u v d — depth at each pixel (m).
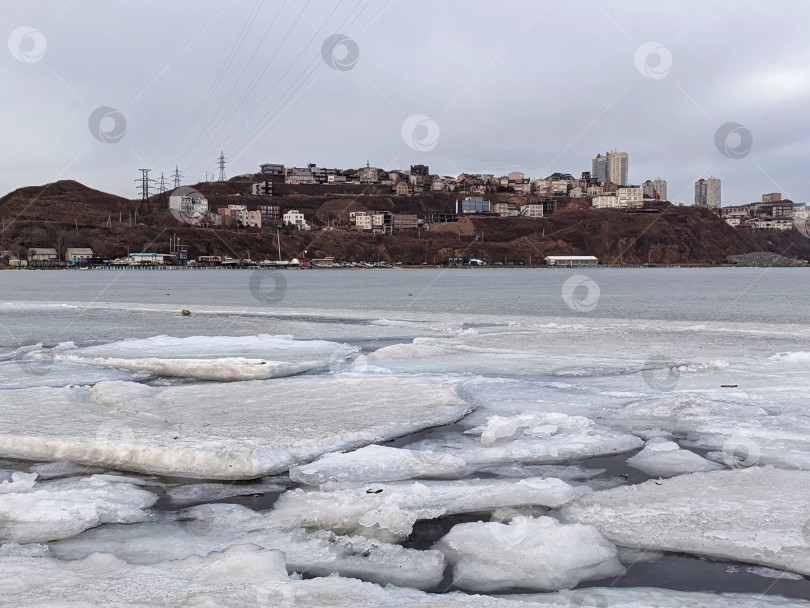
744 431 11.09
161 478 9.24
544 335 26.30
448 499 8.22
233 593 5.42
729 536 6.99
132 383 14.72
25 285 105.94
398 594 5.79
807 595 5.77
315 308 48.22
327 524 7.52
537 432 11.20
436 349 21.36
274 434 10.73
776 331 27.83
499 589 6.01
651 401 13.27
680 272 197.38
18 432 10.71
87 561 6.35
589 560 6.55
